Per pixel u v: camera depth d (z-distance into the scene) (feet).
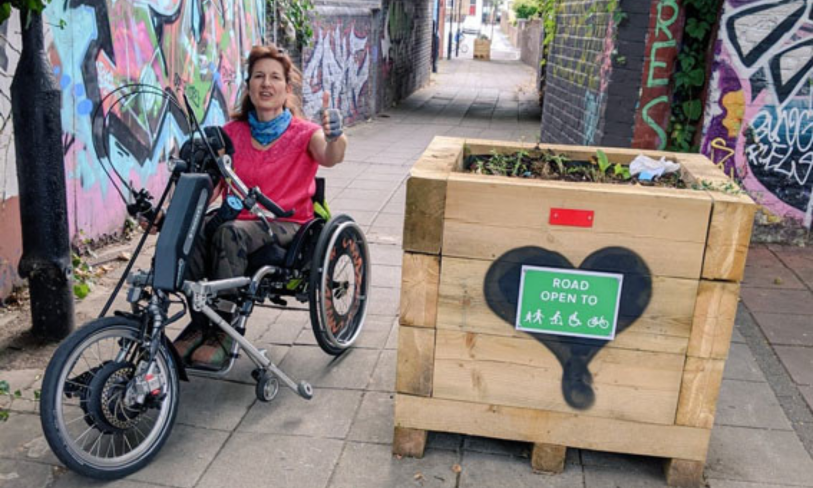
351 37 41.32
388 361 12.82
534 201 8.95
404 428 9.96
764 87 18.62
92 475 9.12
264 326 14.06
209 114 23.94
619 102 20.29
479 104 57.16
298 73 12.39
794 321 14.89
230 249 11.00
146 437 9.93
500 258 9.19
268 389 11.17
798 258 18.60
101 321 9.31
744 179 19.31
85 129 16.98
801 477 9.90
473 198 9.04
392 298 15.58
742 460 10.23
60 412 8.88
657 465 10.11
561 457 9.77
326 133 11.06
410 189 9.09
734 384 12.35
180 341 11.18
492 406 9.71
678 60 19.52
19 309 14.30
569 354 9.38
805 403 11.83
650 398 9.38
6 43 13.89
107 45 17.62
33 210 12.30
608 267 9.03
